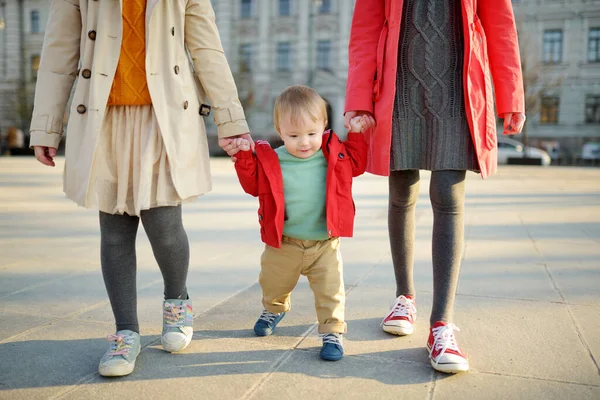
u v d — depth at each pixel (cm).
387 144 224
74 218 580
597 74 2653
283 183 221
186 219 591
